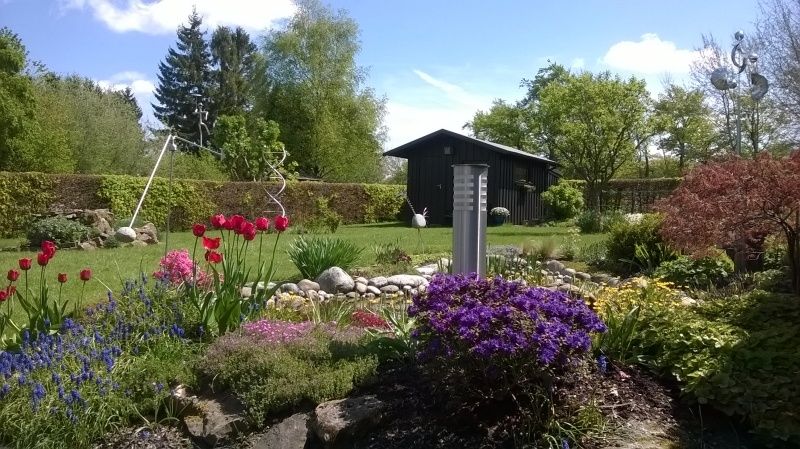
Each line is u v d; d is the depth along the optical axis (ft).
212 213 67.77
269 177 80.23
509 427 10.84
